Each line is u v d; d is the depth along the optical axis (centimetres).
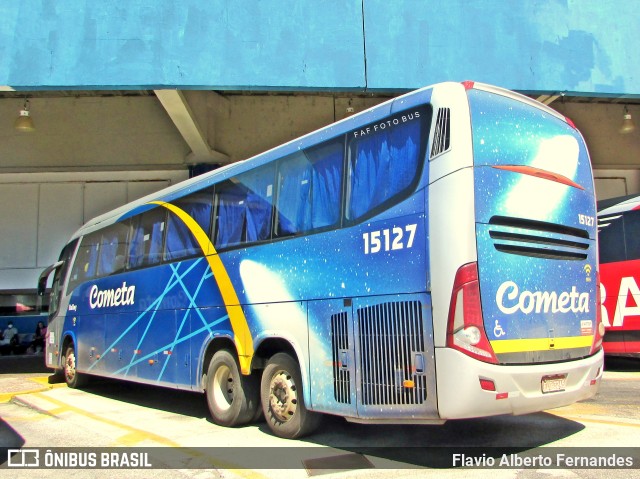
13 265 1942
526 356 484
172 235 845
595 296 573
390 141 538
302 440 612
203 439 644
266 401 643
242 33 1190
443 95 502
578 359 531
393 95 1780
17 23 1150
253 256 669
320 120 1820
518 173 512
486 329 460
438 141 492
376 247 522
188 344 767
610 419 670
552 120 571
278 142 1800
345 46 1202
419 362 473
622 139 1919
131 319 916
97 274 1065
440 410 455
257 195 691
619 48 1270
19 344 1945
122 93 1789
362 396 514
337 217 571
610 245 1122
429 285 473
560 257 536
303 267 596
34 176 1939
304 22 1204
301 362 583
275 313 623
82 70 1144
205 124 1672
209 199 779
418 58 1207
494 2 1241
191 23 1182
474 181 478
